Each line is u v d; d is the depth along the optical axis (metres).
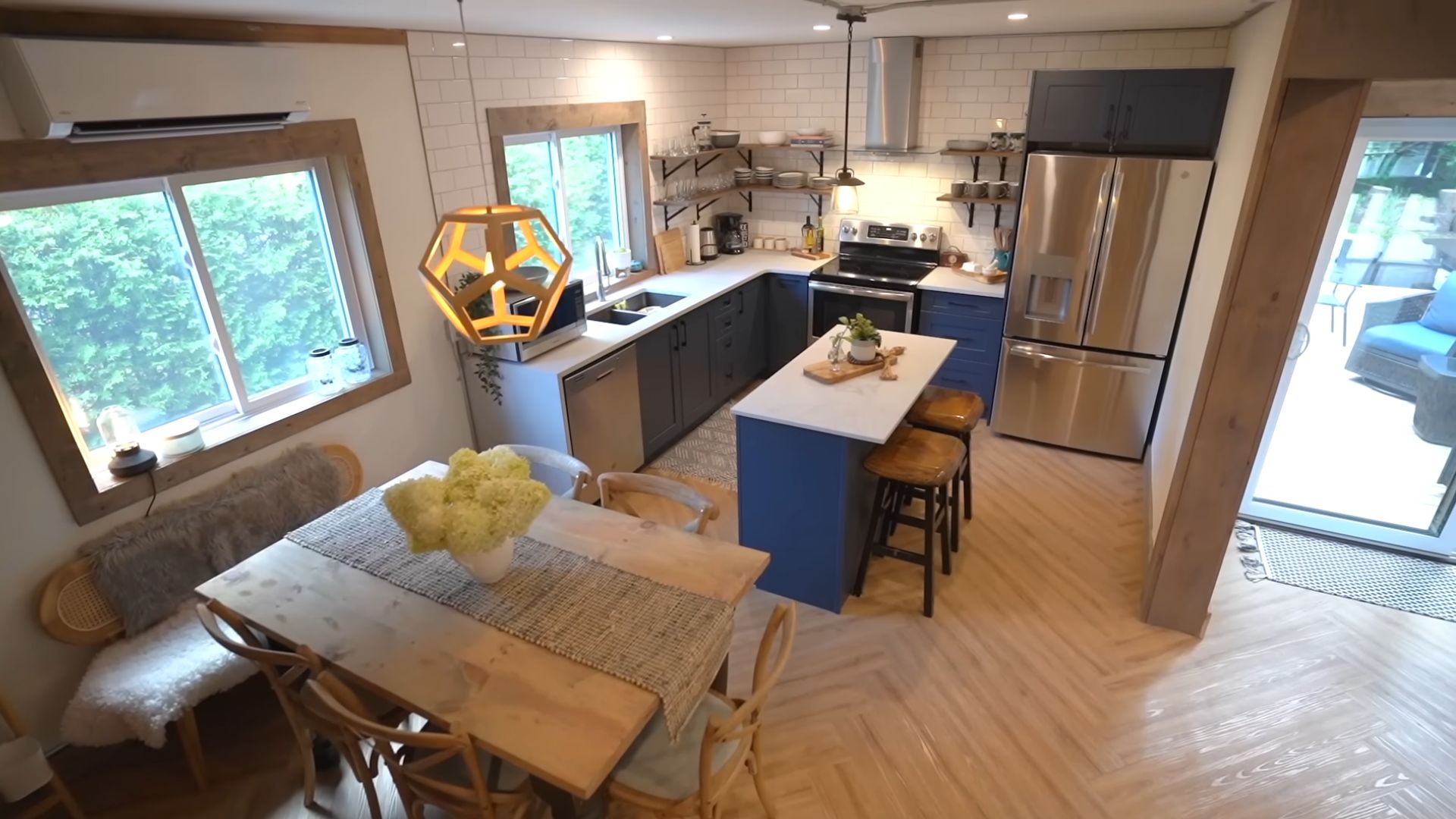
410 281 3.43
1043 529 3.69
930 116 4.99
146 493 2.55
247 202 2.87
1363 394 3.54
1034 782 2.34
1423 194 3.13
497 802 1.73
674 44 4.89
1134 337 4.10
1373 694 2.66
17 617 2.31
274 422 2.93
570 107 4.12
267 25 2.66
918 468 2.88
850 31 3.48
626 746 1.59
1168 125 3.75
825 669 2.81
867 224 5.38
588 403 3.71
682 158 4.99
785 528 3.08
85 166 2.26
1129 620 3.05
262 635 2.29
